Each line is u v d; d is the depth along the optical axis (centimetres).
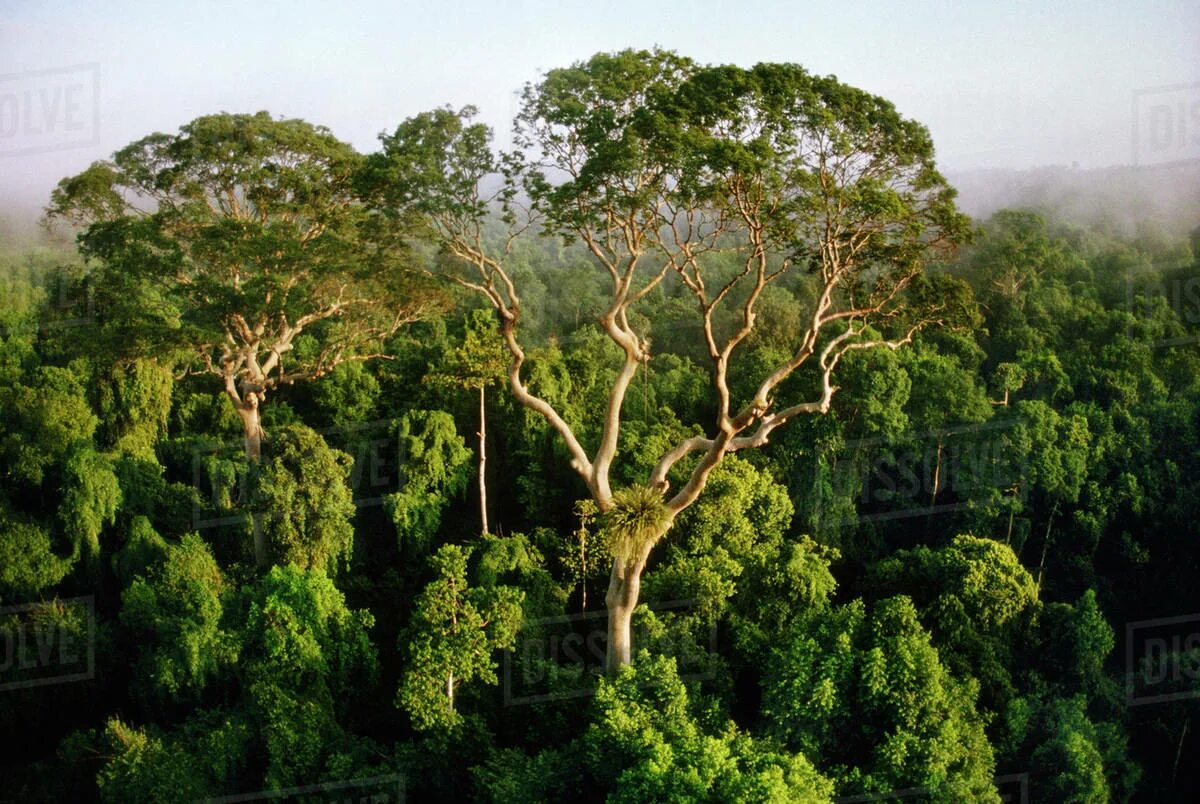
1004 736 3375
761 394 3152
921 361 4753
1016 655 3706
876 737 2938
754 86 2827
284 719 2967
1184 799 3644
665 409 4872
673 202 3055
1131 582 4519
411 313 4672
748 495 3947
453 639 3095
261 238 4044
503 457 4719
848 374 4469
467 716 3100
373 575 4344
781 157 2919
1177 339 5419
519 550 3741
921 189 3192
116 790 2866
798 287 6334
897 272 3462
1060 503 4559
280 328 4541
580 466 3303
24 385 4547
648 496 3102
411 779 2961
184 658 3203
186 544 3812
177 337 4112
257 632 3278
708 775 2548
